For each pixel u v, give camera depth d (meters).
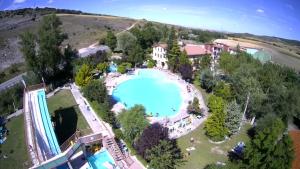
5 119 67.56
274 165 34.41
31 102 54.75
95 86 72.75
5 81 103.44
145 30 145.38
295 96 61.50
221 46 133.25
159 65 115.62
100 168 45.50
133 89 88.81
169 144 44.62
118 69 103.31
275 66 90.81
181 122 63.88
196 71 98.62
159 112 71.94
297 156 43.19
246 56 101.81
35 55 82.69
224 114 55.72
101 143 51.28
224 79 87.94
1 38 168.38
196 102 68.62
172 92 87.12
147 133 45.84
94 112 66.44
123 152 49.56
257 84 65.62
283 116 61.78
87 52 132.75
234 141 56.62
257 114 65.06
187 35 195.62
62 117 64.31
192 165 47.41
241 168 38.50
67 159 38.91
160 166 42.38
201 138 57.19
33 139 41.22
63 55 95.81
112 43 134.88
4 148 54.91
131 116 52.22
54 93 80.31
